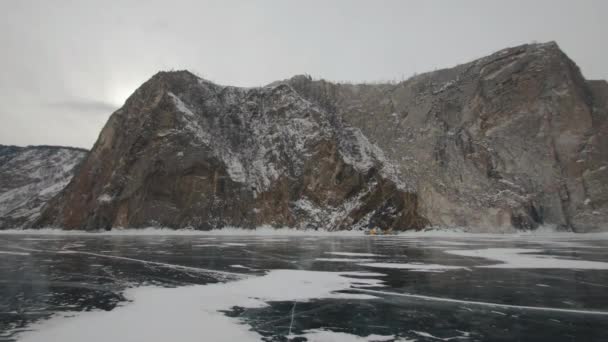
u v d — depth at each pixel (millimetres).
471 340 6758
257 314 8547
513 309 8930
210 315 8477
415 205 54438
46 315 8469
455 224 54031
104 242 32031
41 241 33344
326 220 52438
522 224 53406
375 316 8375
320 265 16641
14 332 7250
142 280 12805
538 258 19281
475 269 15352
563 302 9625
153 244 29469
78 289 11352
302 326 7641
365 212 53094
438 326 7633
